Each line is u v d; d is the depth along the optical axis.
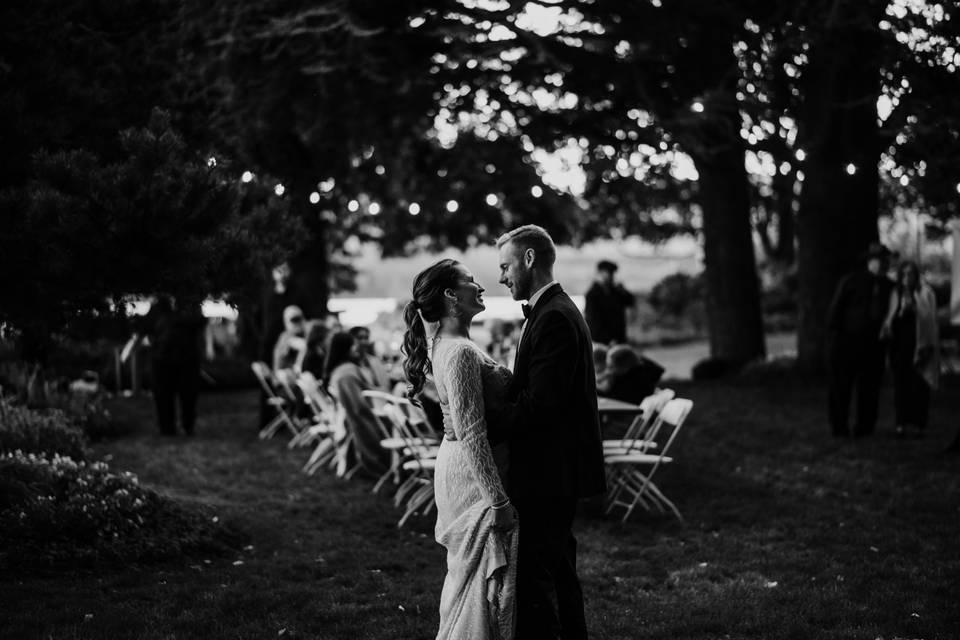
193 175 6.22
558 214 22.75
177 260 6.18
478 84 16.81
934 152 12.89
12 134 6.46
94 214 5.89
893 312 11.20
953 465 9.84
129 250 6.07
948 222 20.20
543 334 4.27
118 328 7.60
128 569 6.47
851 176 15.71
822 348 16.20
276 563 6.83
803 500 8.80
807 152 15.72
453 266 4.45
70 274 6.13
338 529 8.10
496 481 4.16
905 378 11.26
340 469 10.49
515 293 4.50
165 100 7.53
